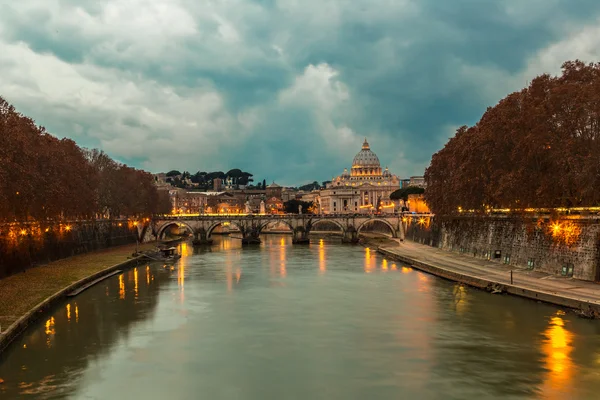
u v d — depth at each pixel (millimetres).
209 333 67188
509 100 103062
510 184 92500
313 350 60219
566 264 88688
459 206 131750
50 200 107125
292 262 143750
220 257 160375
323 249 188625
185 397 48000
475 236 130250
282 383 50875
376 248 184250
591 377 50688
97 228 165625
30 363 56188
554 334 63156
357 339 64062
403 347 60688
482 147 106188
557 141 87125
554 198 92250
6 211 95125
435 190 153875
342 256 159750
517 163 96688
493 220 118688
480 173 111500
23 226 109062
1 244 98438
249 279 110938
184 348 61188
